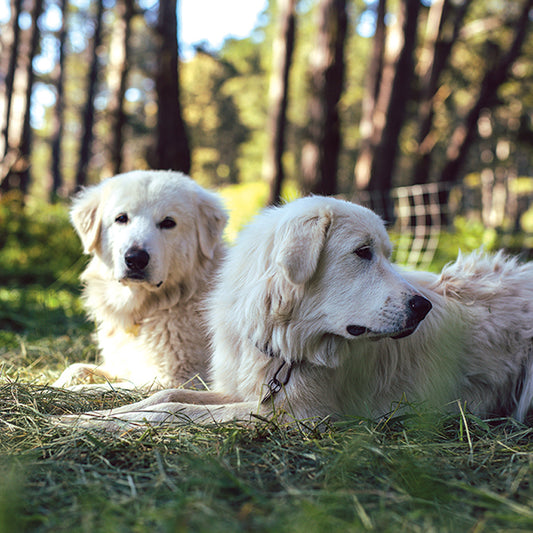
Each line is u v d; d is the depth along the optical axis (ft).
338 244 3.52
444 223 15.87
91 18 38.50
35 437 3.21
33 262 11.92
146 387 4.48
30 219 13.88
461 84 29.22
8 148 19.70
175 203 4.76
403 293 3.42
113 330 4.95
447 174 20.54
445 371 4.13
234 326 3.83
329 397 3.73
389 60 15.72
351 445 3.02
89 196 5.12
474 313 4.26
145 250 4.51
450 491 2.68
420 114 20.31
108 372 4.89
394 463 2.85
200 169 59.11
